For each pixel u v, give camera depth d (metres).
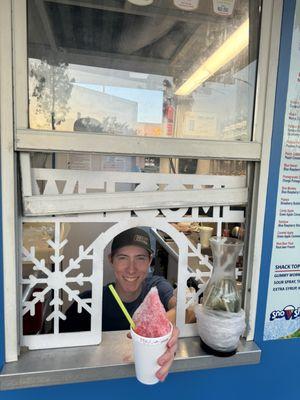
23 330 0.80
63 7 0.69
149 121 0.75
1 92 0.63
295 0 0.75
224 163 0.85
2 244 0.66
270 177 0.80
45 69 0.68
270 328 0.87
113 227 0.74
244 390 0.88
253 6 0.76
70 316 0.85
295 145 0.80
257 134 0.78
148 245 1.08
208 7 0.75
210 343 0.75
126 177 0.74
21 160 0.67
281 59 0.77
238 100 0.80
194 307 0.81
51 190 0.70
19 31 0.62
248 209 0.81
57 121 0.69
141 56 0.75
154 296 0.66
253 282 0.82
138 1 0.72
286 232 0.83
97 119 0.72
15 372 0.67
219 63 0.79
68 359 0.72
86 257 0.74
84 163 0.79
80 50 0.71
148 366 0.64
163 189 0.76
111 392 0.79
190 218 0.79
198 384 0.85
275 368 0.90
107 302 1.07
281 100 0.78
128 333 0.83
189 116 0.78
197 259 0.96
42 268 0.72
